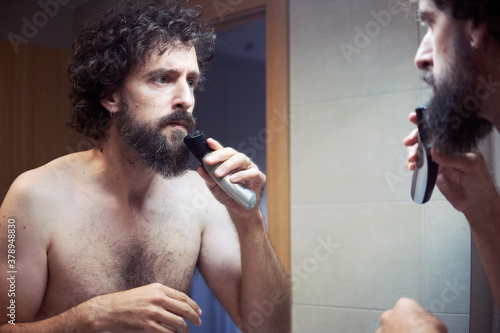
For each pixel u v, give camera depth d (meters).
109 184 0.79
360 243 0.89
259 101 1.13
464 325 0.77
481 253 0.67
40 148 1.01
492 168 0.65
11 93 1.00
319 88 0.94
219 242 0.84
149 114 0.73
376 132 0.88
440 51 0.63
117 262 0.78
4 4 1.00
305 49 0.95
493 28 0.60
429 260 0.81
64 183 0.78
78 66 0.82
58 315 0.70
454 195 0.67
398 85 0.85
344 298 0.90
